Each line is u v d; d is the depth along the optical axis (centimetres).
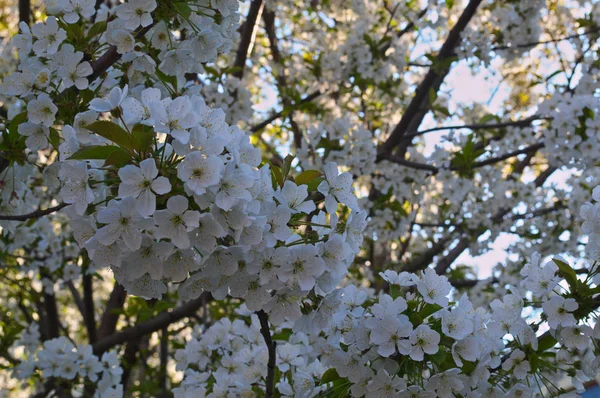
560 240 697
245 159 235
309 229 248
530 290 287
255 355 360
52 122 294
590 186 673
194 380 376
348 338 263
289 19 831
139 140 214
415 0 782
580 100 574
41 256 608
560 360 298
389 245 812
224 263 221
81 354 501
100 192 230
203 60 312
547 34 788
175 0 294
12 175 319
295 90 687
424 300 260
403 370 259
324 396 298
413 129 752
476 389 276
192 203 215
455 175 652
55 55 299
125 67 320
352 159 586
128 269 214
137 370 905
